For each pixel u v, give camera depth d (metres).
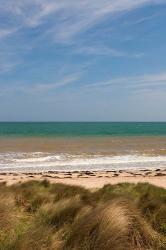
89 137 68.94
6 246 5.51
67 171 25.31
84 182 19.67
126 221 6.46
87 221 6.38
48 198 10.23
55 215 7.55
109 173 24.16
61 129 121.88
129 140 58.94
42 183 15.66
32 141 55.44
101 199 9.77
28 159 31.66
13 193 10.84
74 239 6.01
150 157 33.59
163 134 85.00
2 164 28.66
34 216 8.14
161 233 7.15
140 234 6.53
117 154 35.81
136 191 13.51
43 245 5.84
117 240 5.89
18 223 7.40
